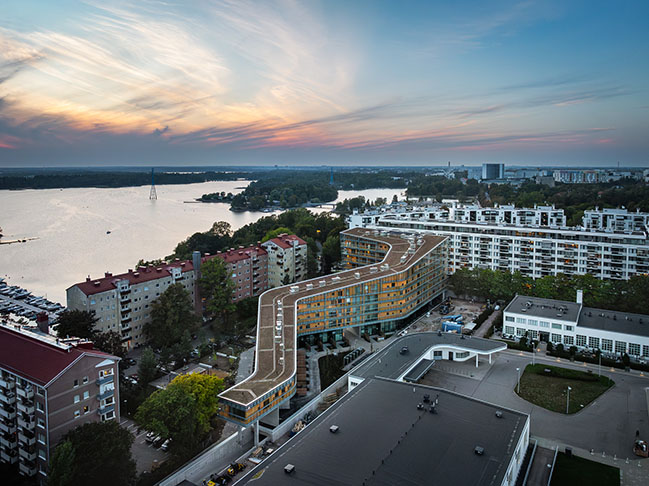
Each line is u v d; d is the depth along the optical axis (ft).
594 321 500.33
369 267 620.90
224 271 606.14
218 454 327.88
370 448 264.31
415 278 604.90
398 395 330.54
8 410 303.48
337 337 562.25
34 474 295.07
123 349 442.91
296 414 374.02
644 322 489.67
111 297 505.25
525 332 523.70
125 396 400.06
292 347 429.38
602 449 324.19
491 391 410.31
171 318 513.45
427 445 266.16
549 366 454.81
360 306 559.79
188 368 477.77
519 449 276.21
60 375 285.64
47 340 323.78
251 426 355.97
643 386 414.00
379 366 419.54
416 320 620.90
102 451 268.82
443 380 431.43
